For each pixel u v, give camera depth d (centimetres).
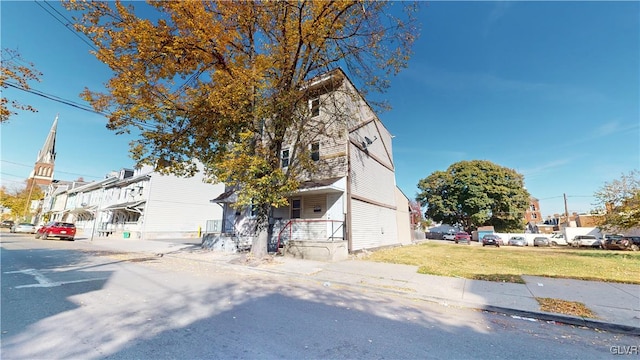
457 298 598
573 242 3056
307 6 969
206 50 912
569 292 643
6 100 668
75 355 306
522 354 348
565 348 371
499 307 534
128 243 1978
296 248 1215
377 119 1955
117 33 808
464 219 4300
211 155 1133
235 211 1758
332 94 1338
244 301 551
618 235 2717
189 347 334
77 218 4100
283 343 355
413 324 447
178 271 879
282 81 1051
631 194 1784
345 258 1205
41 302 505
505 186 3925
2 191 5616
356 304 556
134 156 1030
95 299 534
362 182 1594
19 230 3588
